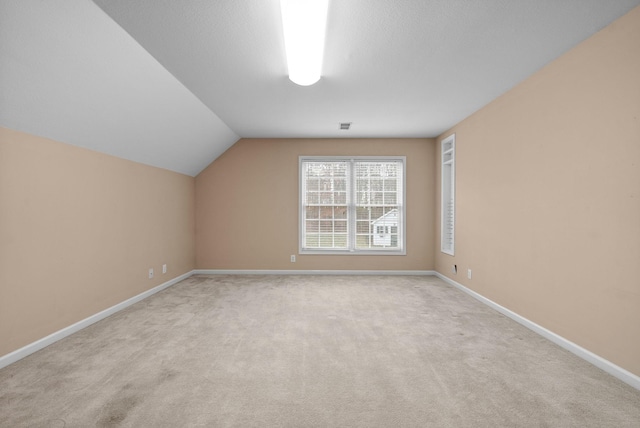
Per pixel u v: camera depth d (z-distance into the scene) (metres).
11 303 2.46
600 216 2.39
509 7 2.11
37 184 2.69
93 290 3.34
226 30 2.38
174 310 3.76
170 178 4.97
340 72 3.09
